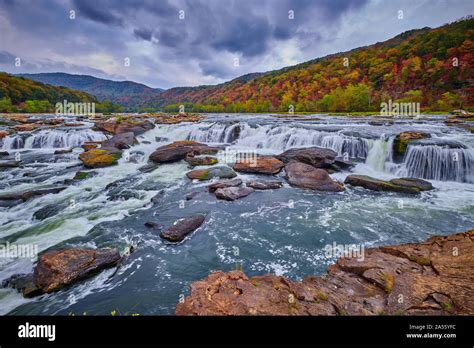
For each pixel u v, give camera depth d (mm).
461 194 11852
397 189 12312
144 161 19219
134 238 8375
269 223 9453
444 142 15133
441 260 5105
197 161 17562
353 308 3945
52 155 20328
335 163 16500
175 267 6953
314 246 7887
